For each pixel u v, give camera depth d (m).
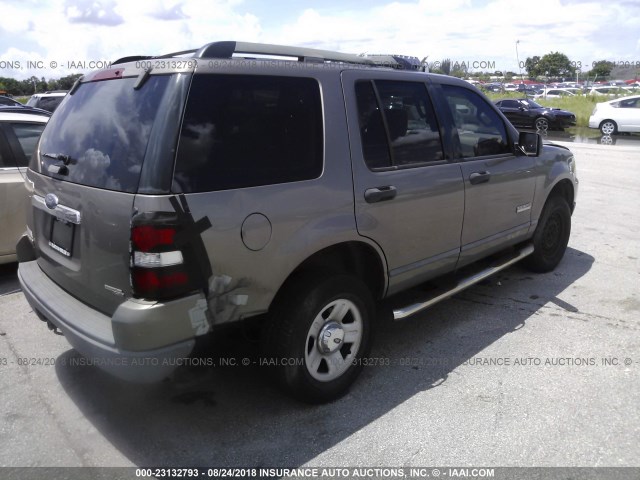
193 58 2.67
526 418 3.04
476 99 4.26
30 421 3.03
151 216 2.38
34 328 4.22
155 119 2.52
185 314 2.49
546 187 4.98
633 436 2.88
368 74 3.40
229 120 2.66
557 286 5.08
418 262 3.70
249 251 2.66
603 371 3.54
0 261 5.12
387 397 3.26
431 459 2.72
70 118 3.15
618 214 7.94
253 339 3.14
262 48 3.01
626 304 4.65
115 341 2.46
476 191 4.05
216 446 2.82
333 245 3.09
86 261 2.75
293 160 2.89
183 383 3.41
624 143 18.98
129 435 2.92
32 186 3.38
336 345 3.13
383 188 3.29
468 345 3.92
